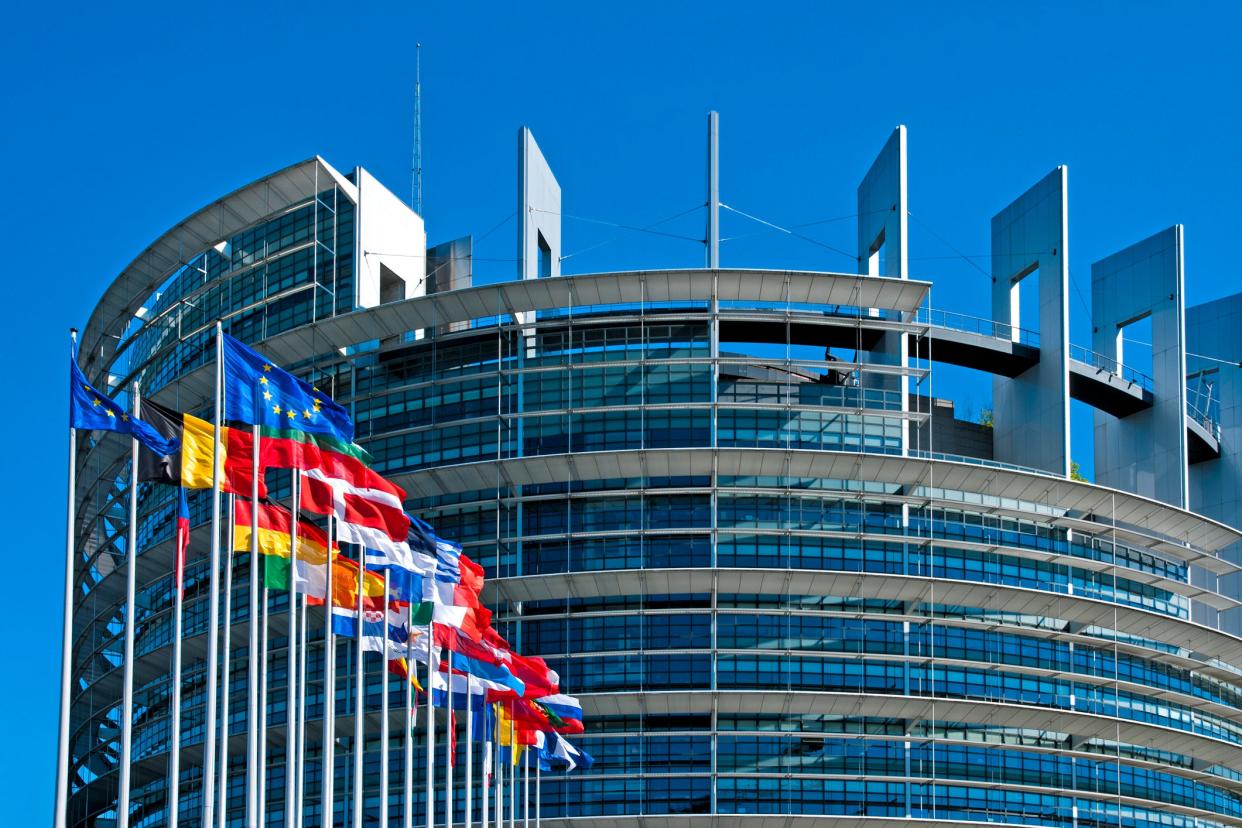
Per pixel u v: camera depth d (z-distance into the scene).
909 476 104.75
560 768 101.25
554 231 119.25
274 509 53.66
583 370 106.88
